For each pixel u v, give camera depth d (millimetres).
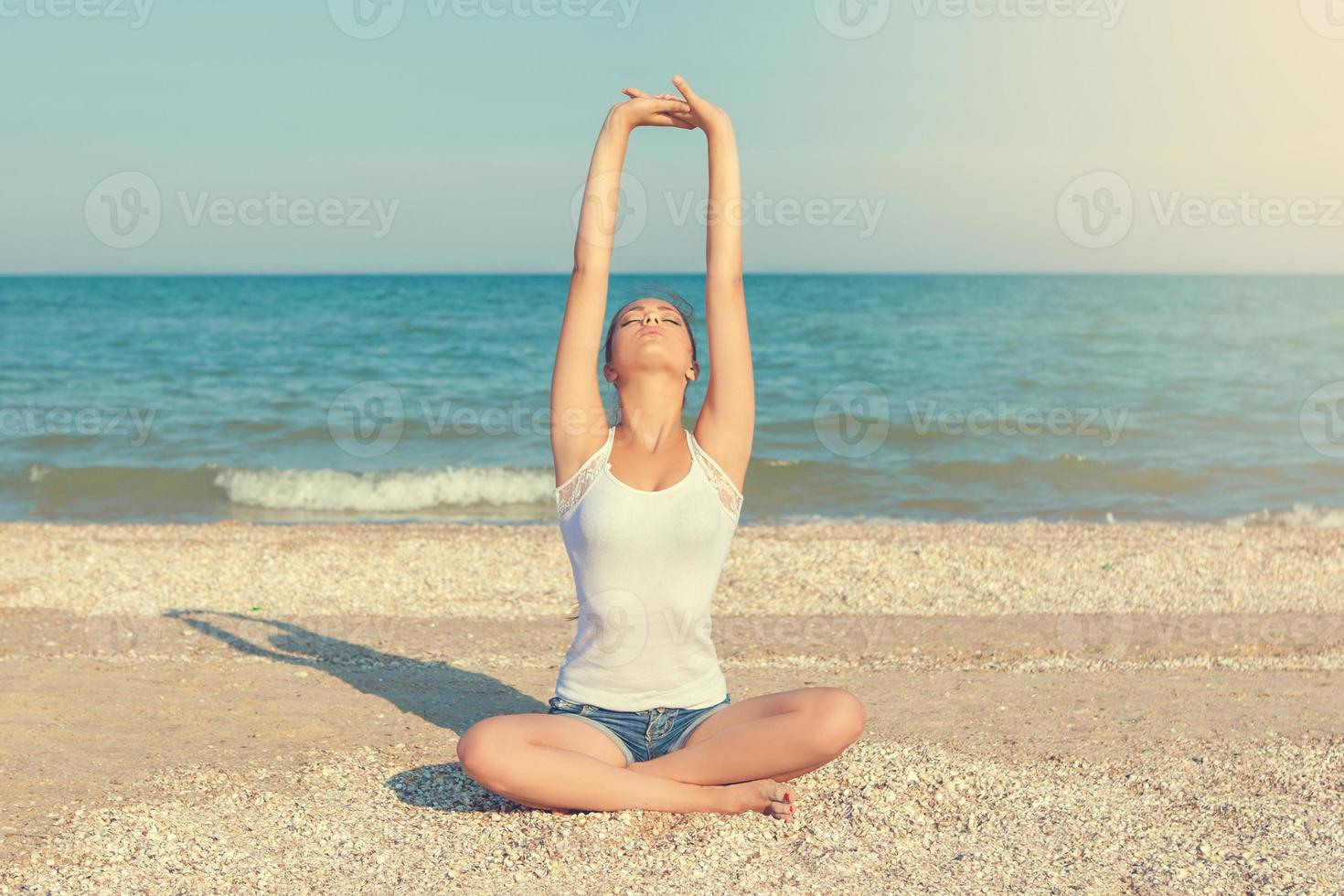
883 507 13906
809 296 54188
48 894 2998
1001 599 8031
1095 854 3346
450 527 11898
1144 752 4410
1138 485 15148
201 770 4070
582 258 3912
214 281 77438
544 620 7473
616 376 3912
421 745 4461
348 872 3186
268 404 22812
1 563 9195
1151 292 55156
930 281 71688
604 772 3537
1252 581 8578
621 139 3988
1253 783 4012
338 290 61906
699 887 3094
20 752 4199
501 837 3445
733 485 3812
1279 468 16047
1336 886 3088
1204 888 3094
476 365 29422
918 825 3564
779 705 3598
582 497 3742
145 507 14227
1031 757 4340
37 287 68312
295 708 4980
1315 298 48344
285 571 8977
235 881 3115
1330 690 5453
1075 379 25969
